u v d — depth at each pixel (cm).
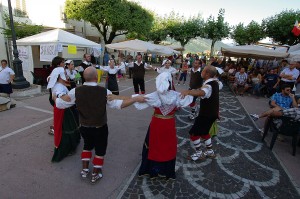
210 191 318
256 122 635
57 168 353
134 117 623
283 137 520
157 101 295
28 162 365
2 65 733
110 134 496
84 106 291
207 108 363
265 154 439
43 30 1547
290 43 1955
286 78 784
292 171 382
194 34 2748
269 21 2050
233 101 909
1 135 464
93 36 2127
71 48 888
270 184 341
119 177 339
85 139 312
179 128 552
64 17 1770
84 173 325
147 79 1480
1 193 290
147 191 310
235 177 355
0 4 1303
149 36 2830
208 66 366
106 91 302
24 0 1443
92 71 290
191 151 434
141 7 1930
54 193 296
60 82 363
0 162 362
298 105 506
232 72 1300
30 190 299
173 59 2005
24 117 582
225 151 442
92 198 291
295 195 319
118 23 1689
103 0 1609
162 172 329
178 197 302
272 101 520
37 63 1255
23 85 869
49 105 704
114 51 2258
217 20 2423
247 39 2277
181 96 311
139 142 461
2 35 1338
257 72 1177
